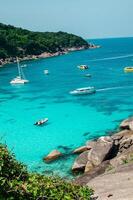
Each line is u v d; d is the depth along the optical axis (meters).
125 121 52.66
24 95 91.19
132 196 17.23
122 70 136.75
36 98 85.75
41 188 13.28
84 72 136.62
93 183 21.61
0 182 11.91
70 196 14.29
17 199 12.33
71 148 46.16
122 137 43.16
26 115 67.69
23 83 113.38
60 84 107.69
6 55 199.75
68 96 86.12
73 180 31.91
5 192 12.05
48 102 79.62
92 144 42.78
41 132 54.62
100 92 89.50
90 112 66.69
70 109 70.50
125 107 69.75
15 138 52.25
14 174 13.11
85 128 55.59
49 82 113.50
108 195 18.00
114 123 57.66
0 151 12.62
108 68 147.00
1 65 183.00
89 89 87.81
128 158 31.72
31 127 58.06
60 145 47.75
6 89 103.81
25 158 43.53
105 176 23.02
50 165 40.47
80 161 37.84
